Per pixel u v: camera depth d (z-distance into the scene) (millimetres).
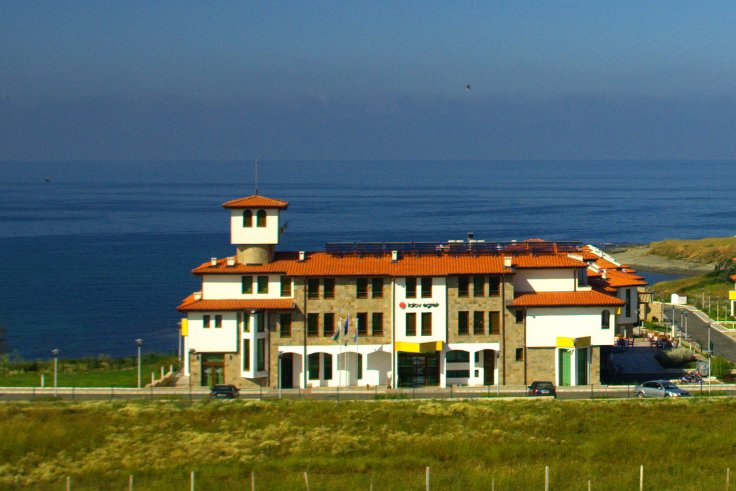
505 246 119562
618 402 98438
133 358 142250
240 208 114062
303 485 75562
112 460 82375
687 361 125250
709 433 89375
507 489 75312
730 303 175750
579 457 83938
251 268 113438
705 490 75375
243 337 111562
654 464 82188
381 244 116750
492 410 95062
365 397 104750
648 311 158000
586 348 113688
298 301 112188
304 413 94125
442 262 114500
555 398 102188
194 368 112125
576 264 116000
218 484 76062
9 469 80062
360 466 80562
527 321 113250
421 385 113062
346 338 112188
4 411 93188
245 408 95438
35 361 143375
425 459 82750
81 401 99375
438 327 112500
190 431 89250
